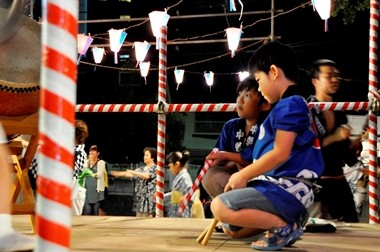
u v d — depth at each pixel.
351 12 8.59
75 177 6.68
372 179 4.35
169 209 6.14
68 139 1.21
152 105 4.79
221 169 3.58
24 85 2.92
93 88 18.64
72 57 1.23
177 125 18.70
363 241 3.07
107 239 2.99
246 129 3.46
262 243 2.59
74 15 1.23
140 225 3.79
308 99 4.32
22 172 3.15
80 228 3.59
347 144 4.10
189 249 2.60
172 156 6.26
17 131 3.04
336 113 4.12
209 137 25.42
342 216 4.07
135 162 18.45
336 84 4.16
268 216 2.55
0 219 2.11
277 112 2.55
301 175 2.62
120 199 15.09
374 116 4.32
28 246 2.19
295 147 2.61
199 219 4.23
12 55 2.92
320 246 2.82
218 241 2.92
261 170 2.50
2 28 2.78
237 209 2.54
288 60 2.71
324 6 6.04
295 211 2.59
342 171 4.13
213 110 4.63
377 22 4.44
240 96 3.34
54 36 1.20
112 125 17.86
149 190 7.04
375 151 4.35
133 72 19.05
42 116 1.20
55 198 1.18
